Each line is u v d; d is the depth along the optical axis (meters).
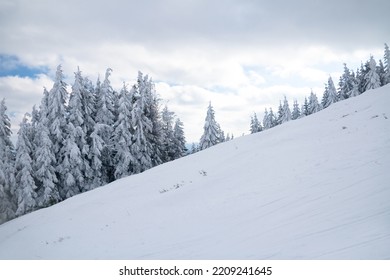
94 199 24.42
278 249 8.57
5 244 19.61
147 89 46.75
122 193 23.52
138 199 20.45
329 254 7.45
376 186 10.91
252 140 26.66
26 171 31.95
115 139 40.03
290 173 15.34
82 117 37.56
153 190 21.77
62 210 24.44
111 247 13.10
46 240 17.31
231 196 15.20
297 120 28.06
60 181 35.88
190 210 15.20
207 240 11.03
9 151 34.47
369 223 8.46
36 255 14.62
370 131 17.20
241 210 13.16
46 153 33.09
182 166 26.19
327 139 18.66
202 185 18.55
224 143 30.08
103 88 41.34
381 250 6.94
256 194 14.32
